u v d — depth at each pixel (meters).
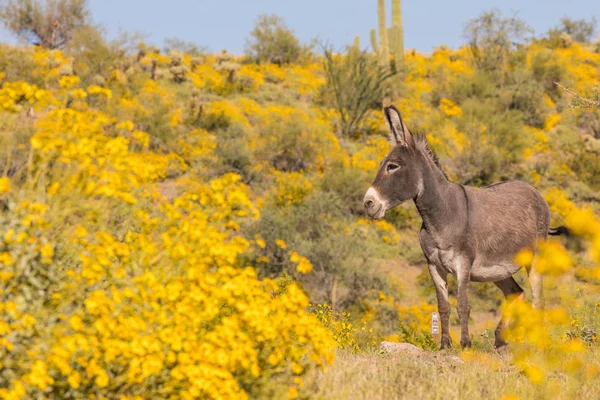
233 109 97.12
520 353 8.34
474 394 12.38
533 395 11.34
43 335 8.51
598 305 19.34
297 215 64.62
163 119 78.62
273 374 9.98
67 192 9.62
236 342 8.90
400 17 109.88
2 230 9.11
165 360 8.81
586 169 93.12
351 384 12.37
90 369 8.16
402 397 12.11
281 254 55.00
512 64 123.94
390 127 18.30
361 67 98.69
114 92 83.00
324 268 55.62
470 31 126.75
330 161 84.75
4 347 8.33
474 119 94.38
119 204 10.41
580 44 163.88
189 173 72.31
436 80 119.44
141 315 8.88
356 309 54.00
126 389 8.70
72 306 9.59
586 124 109.56
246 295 9.66
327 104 103.56
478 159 88.06
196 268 9.12
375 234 72.38
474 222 18.95
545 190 87.62
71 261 9.73
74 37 93.00
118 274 8.97
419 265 68.94
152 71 107.69
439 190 18.36
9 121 11.16
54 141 9.59
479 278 19.77
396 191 17.98
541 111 110.31
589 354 16.09
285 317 9.65
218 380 8.39
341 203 73.44
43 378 7.78
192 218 9.86
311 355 9.84
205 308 9.05
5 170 10.30
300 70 130.88
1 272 8.66
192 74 112.81
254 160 81.31
